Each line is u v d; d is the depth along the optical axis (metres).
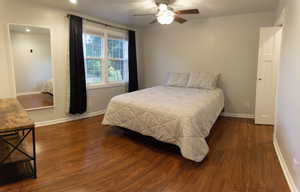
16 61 3.56
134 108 3.09
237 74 4.62
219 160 2.58
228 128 3.87
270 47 3.84
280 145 2.60
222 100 4.40
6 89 3.49
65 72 4.20
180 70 5.35
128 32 5.59
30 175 2.20
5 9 3.35
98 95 4.99
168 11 3.20
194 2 3.56
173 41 5.36
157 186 2.03
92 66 4.82
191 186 2.03
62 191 1.94
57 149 2.88
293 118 2.00
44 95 3.96
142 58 6.02
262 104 4.04
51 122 4.09
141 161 2.56
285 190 1.95
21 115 2.20
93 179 2.15
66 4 3.73
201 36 4.92
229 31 4.57
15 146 2.15
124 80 5.79
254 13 4.27
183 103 3.00
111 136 3.43
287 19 2.47
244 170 2.33
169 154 2.76
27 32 3.64
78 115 4.54
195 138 2.48
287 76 2.36
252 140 3.25
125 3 3.62
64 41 4.12
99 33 4.84
